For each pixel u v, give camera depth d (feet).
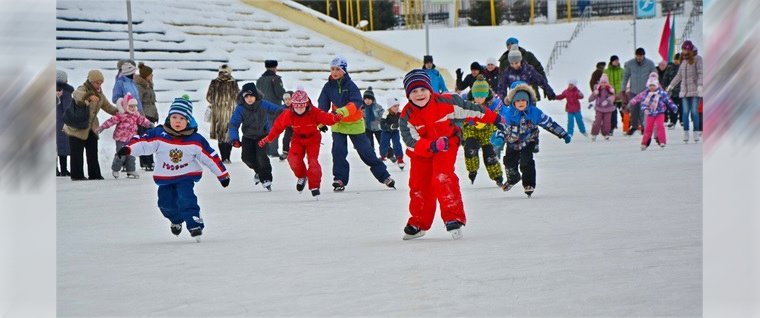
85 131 67.92
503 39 186.91
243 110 58.03
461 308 20.81
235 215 43.29
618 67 115.96
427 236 34.12
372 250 30.60
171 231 37.50
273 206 47.01
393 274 25.63
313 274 26.13
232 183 63.16
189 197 34.60
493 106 64.69
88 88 67.87
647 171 59.72
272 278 25.72
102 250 32.58
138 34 126.82
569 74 172.35
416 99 32.99
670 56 159.12
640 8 164.96
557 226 35.27
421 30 192.34
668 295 21.65
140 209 47.73
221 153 82.84
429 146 32.99
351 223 39.01
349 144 101.71
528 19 212.02
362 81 138.10
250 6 148.77
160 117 108.37
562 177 57.47
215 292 23.88
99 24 125.08
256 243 33.42
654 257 27.09
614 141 98.17
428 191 33.27
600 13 209.46
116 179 68.90
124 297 23.54
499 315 20.01
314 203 48.01
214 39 133.49
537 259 27.35
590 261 26.68
